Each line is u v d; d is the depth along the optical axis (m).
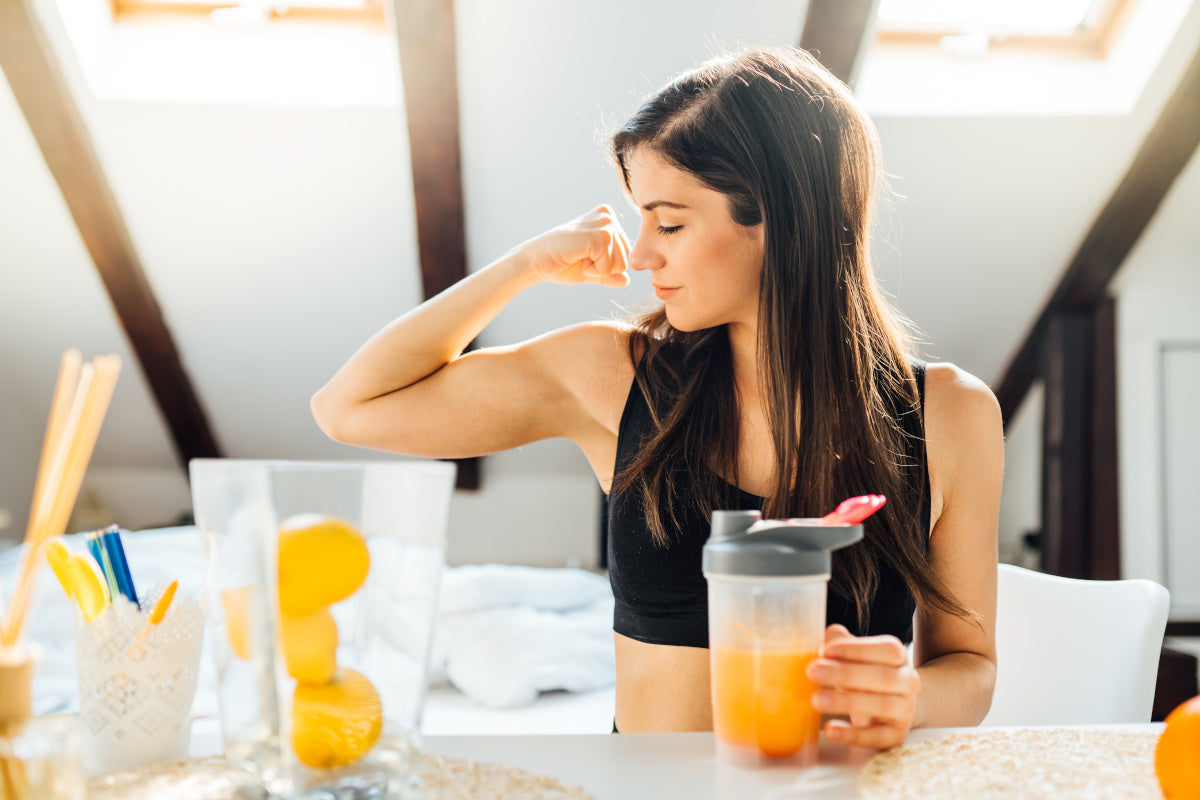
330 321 3.47
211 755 0.67
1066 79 2.84
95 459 4.01
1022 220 3.12
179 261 3.25
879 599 0.96
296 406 3.82
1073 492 3.41
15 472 3.75
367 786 0.53
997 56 2.86
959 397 1.01
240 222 3.12
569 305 3.31
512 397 1.10
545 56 2.62
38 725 0.49
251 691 0.52
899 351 1.01
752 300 0.98
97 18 2.70
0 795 0.48
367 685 0.52
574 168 2.90
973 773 0.60
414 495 0.53
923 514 0.97
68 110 2.74
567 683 2.16
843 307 0.95
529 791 0.57
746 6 2.51
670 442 0.99
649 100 0.98
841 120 0.96
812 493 0.94
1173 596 3.45
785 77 0.95
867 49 2.52
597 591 2.79
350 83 2.79
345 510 0.52
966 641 0.97
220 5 2.78
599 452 1.14
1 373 3.64
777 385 0.94
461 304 1.04
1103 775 0.59
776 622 0.61
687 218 0.94
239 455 4.02
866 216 1.00
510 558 4.02
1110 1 2.75
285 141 2.88
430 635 0.55
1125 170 2.97
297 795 0.52
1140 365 3.42
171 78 2.77
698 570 0.97
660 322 1.09
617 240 1.05
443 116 2.72
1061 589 1.17
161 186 3.00
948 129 2.84
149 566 2.52
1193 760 0.52
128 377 3.66
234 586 0.52
